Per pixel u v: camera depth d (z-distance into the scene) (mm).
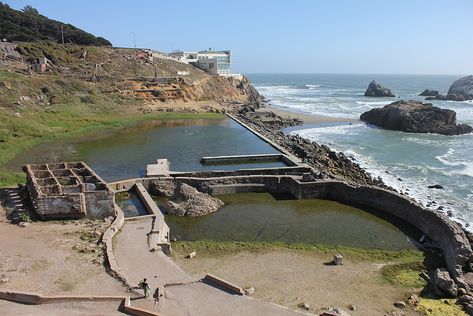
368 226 30766
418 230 30172
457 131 74312
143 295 18734
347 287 21984
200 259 24953
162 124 74438
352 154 57438
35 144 54438
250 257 25375
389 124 79312
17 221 26875
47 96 77688
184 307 18016
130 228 27000
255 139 61062
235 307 18234
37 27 135250
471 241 27547
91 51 113250
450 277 22656
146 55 123062
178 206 32500
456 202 38250
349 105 121375
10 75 77625
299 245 27297
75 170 33188
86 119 71062
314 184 36438
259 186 38125
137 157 48656
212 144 57062
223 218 31828
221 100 108625
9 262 21438
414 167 50594
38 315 16766
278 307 18391
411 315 19469
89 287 19359
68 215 27625
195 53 143625
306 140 63500
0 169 41938
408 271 24141
